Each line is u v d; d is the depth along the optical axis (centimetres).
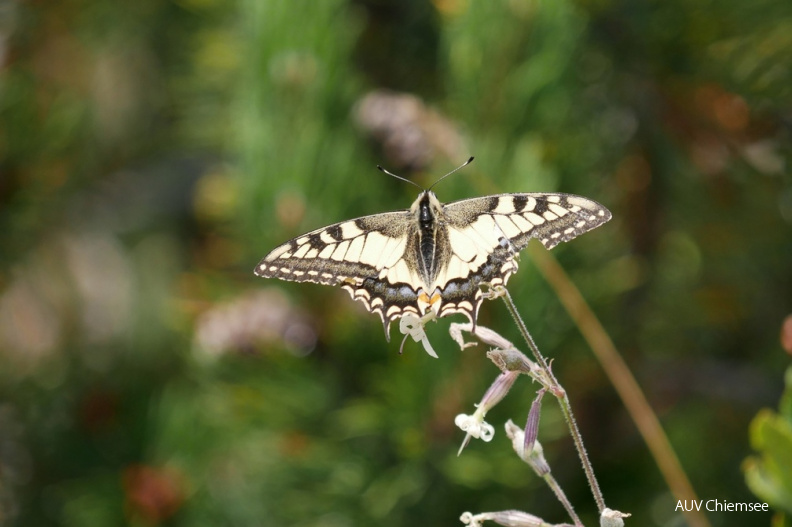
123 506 72
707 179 74
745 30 72
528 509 72
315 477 72
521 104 71
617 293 73
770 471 64
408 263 63
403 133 69
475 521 61
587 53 74
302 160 71
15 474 75
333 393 71
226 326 70
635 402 68
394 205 71
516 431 61
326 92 71
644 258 75
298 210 71
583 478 73
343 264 63
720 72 73
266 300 71
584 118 74
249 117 72
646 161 74
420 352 69
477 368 69
